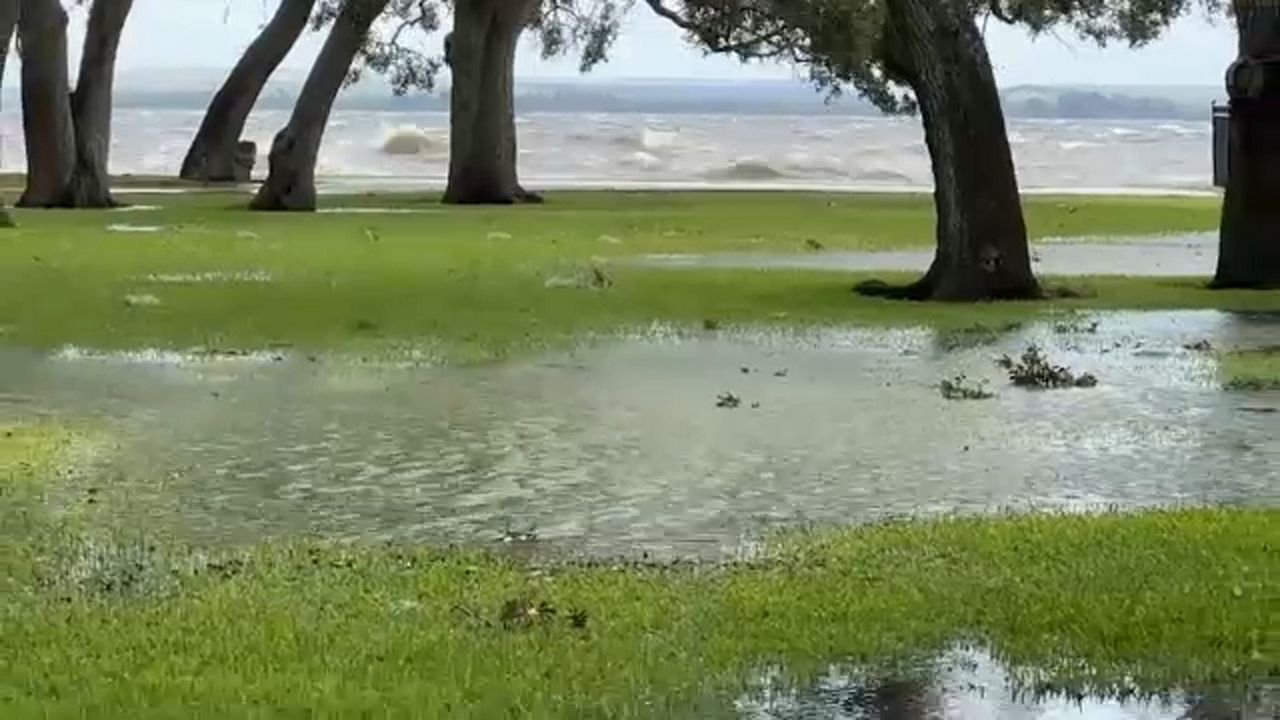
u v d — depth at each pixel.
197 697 6.13
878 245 30.11
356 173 67.44
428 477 10.66
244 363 15.45
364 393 13.86
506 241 29.86
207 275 23.09
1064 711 6.28
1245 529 8.91
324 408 13.11
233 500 9.93
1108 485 10.54
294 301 20.05
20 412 12.82
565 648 6.79
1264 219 22.20
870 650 6.86
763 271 24.59
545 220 36.22
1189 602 7.44
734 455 11.42
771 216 38.03
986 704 6.34
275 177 39.69
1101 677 6.61
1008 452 11.61
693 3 42.84
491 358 15.93
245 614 7.27
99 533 9.04
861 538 8.88
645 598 7.57
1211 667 6.70
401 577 8.01
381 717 5.96
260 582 7.89
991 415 13.10
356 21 40.19
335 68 40.28
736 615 7.30
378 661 6.58
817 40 40.59
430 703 6.10
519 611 7.29
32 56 38.78
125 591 7.74
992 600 7.50
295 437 11.93
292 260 25.56
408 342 16.84
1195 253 29.19
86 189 39.69
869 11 38.19
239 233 31.12
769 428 12.46
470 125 44.16
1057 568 8.08
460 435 12.06
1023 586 7.74
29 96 39.00
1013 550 8.48
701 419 12.80
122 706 6.04
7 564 8.29
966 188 21.16
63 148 39.31
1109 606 7.38
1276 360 15.97
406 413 12.92
